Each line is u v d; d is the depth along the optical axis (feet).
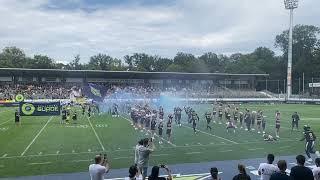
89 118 164.45
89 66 538.06
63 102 223.71
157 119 125.08
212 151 83.61
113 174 63.52
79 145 92.07
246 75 329.52
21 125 136.15
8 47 461.78
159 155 79.20
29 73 289.74
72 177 61.72
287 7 291.79
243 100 291.58
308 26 410.72
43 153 82.07
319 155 77.71
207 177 61.00
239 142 95.91
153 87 310.04
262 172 42.80
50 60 465.47
